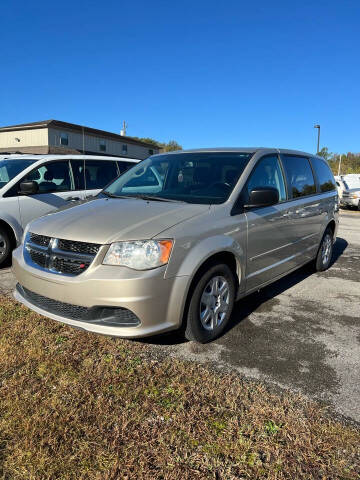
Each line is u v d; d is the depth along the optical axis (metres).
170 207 3.22
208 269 3.08
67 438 2.07
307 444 2.07
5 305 3.82
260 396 2.50
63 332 3.28
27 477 1.83
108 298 2.63
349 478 1.86
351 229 11.34
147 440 2.08
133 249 2.67
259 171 3.88
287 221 4.20
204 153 4.16
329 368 2.89
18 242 5.62
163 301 2.73
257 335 3.43
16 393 2.43
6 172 5.90
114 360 2.86
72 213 3.29
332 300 4.46
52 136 26.44
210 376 2.71
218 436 2.12
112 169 7.05
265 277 3.95
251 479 1.85
